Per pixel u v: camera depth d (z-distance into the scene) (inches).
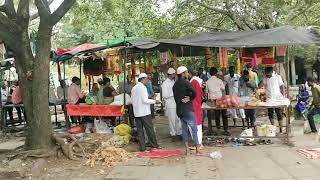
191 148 406.9
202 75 561.0
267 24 681.0
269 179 299.3
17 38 390.0
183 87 377.7
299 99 548.1
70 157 378.3
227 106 410.3
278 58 486.3
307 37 431.2
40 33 384.5
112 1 594.2
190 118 379.2
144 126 410.9
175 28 751.1
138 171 334.6
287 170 319.6
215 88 442.6
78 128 509.0
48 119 391.5
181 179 309.9
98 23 741.9
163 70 618.8
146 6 727.7
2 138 546.9
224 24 786.8
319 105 455.5
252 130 451.8
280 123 452.1
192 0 702.5
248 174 313.7
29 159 370.6
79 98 534.0
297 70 1197.7
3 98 676.7
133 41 487.2
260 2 666.8
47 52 388.5
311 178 296.4
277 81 461.4
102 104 507.8
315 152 365.7
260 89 435.5
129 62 589.9
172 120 453.1
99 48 501.4
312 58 1080.8
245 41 418.0
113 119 515.5
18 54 394.0
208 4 705.6
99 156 377.1
